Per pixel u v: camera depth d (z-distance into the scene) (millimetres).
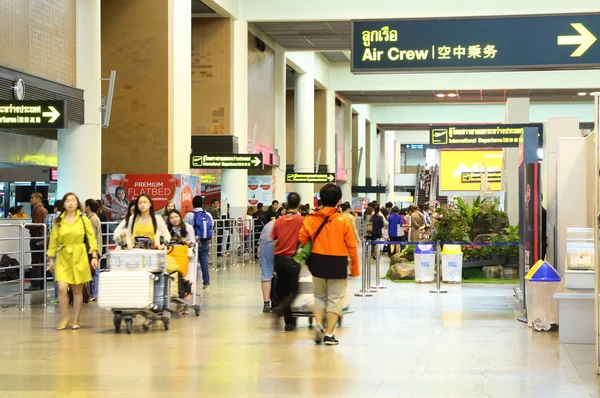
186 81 24594
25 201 23125
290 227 11258
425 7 28703
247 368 8352
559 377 7906
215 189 31016
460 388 7348
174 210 13023
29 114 13781
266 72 34656
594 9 27672
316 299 10188
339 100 48438
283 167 37156
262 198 35500
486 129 25219
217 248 26109
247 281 19828
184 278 12891
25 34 16672
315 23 30922
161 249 11820
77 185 18359
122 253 11281
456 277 19641
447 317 12875
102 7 23516
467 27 11867
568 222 11836
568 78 42375
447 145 25547
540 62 11703
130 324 11117
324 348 9711
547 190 13383
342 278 9984
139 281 11062
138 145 23375
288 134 47031
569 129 13414
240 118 30109
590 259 10156
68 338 10570
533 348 9727
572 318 10141
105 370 8242
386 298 16016
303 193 41156
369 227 30516
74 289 11562
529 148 13391
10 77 15547
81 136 18531
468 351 9484
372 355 9195
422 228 23688
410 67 11977
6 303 14812
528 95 46562
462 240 21109
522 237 13492
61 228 11453
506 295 16594
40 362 8727
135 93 23406
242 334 10930
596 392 7195
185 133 24578
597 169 8305
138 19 23391
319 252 9961
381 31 12008
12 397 6961
